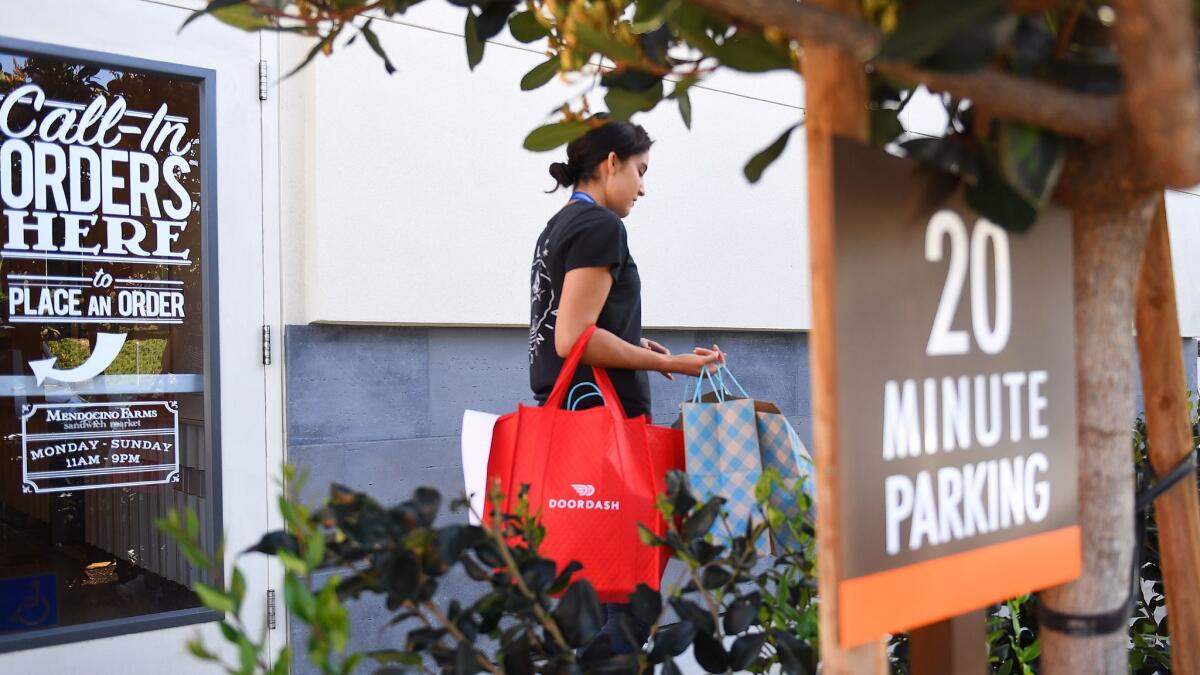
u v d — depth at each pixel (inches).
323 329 247.3
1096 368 80.1
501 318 269.7
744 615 101.0
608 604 152.5
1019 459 75.1
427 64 257.4
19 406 215.5
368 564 98.0
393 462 256.1
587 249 166.1
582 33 76.3
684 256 303.9
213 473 234.1
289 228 245.4
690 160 305.4
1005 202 70.3
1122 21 53.2
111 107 225.1
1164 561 99.0
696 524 103.8
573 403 169.6
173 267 233.6
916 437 67.2
